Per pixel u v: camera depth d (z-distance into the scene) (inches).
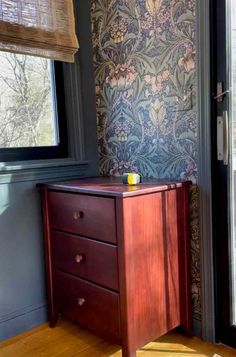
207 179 65.3
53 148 81.4
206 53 63.2
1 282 71.4
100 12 81.6
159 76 71.6
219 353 64.5
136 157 78.0
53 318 75.9
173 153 70.9
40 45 71.0
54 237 73.4
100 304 63.8
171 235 65.2
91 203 63.2
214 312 67.4
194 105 66.2
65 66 81.5
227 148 63.6
